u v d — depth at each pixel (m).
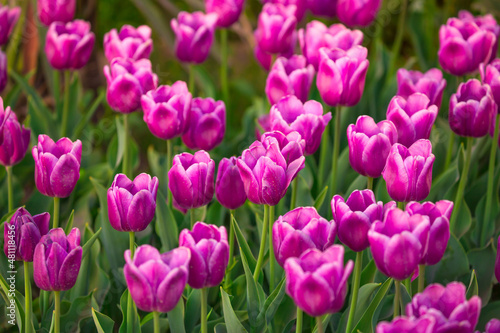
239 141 2.26
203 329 1.65
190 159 1.75
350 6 2.18
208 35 2.10
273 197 1.69
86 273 1.90
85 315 1.83
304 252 1.56
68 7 2.16
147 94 1.86
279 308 1.82
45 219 1.71
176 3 3.50
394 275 1.60
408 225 1.59
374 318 1.77
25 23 2.52
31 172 2.26
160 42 3.62
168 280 1.56
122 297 1.80
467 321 1.52
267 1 2.27
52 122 2.24
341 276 1.55
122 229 1.69
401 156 1.71
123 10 3.54
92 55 2.76
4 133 1.84
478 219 2.02
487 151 2.19
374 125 1.76
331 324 1.86
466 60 1.97
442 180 2.01
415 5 2.75
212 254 1.60
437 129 2.20
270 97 1.96
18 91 2.30
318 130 1.80
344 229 1.64
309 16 3.26
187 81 3.40
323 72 1.87
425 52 2.74
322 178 2.05
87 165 2.25
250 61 3.71
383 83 2.40
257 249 1.97
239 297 1.87
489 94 1.82
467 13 2.16
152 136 2.98
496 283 2.04
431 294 1.55
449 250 1.90
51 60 2.09
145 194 1.68
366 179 1.98
